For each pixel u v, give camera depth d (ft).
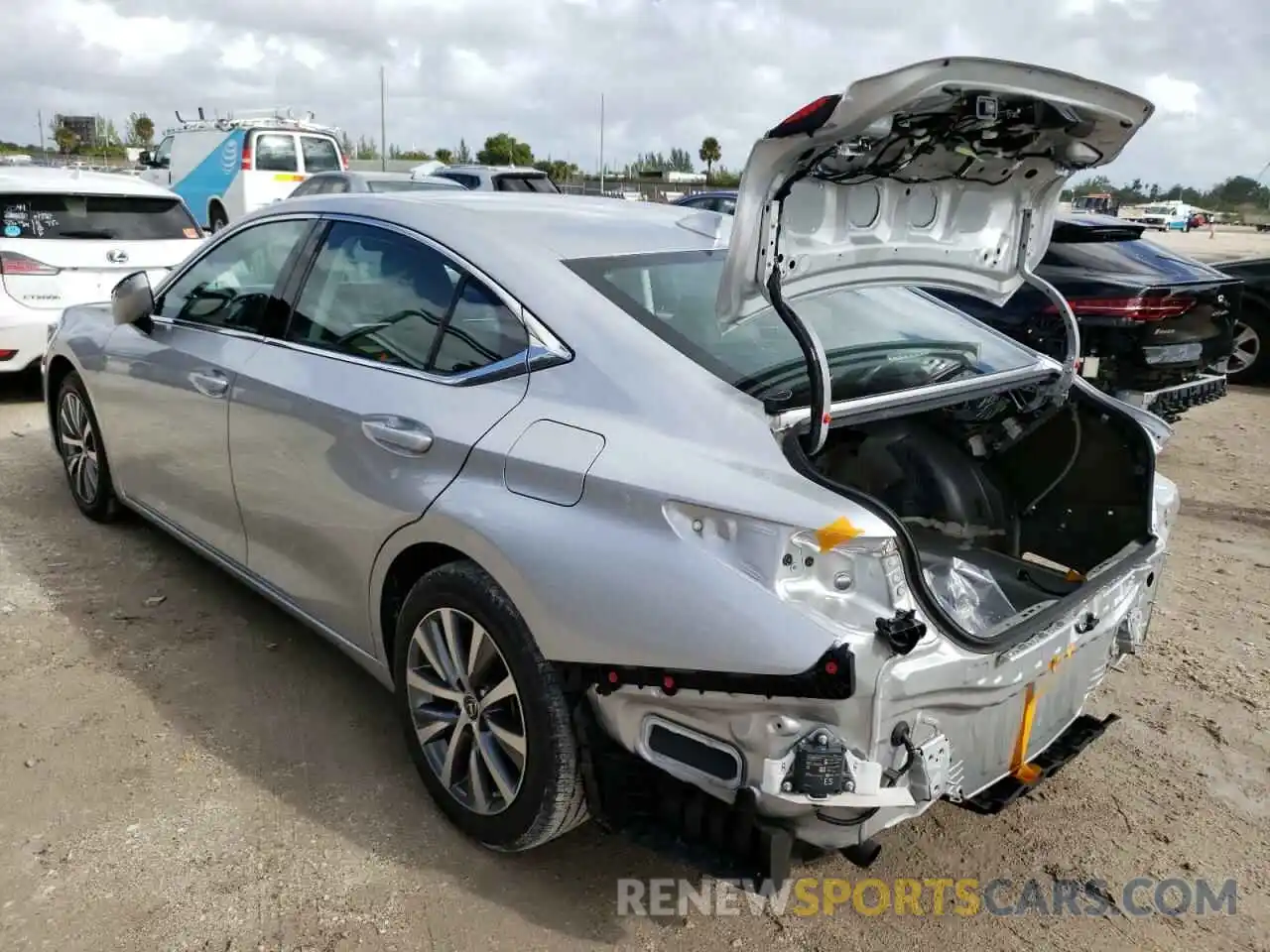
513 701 8.15
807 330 7.16
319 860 8.64
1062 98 7.32
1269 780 10.59
